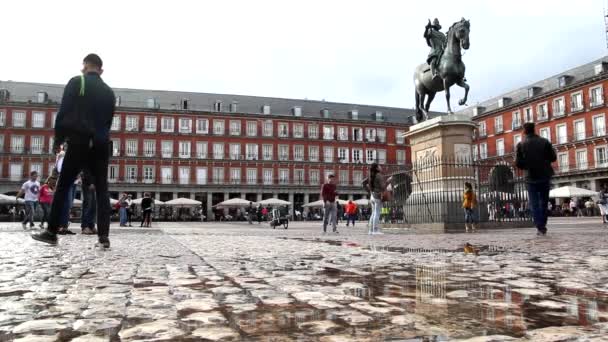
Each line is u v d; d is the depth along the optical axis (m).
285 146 59.16
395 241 6.91
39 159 50.94
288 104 63.56
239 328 1.66
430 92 13.73
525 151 7.98
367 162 62.12
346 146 61.50
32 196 12.81
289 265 3.66
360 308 2.01
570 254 4.45
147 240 7.20
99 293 2.38
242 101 61.31
